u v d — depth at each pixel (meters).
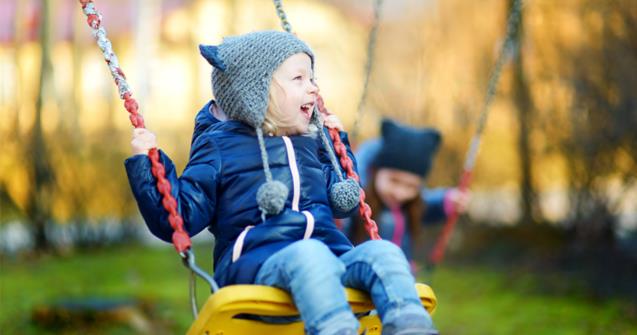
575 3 9.68
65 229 13.61
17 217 13.40
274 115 3.13
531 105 10.40
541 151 11.03
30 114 13.54
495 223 11.91
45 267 11.64
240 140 3.17
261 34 3.15
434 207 6.72
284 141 3.18
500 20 11.20
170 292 9.36
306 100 3.14
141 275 10.86
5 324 7.66
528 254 10.77
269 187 2.96
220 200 3.12
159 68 15.72
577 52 9.44
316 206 3.15
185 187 3.06
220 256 3.09
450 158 12.04
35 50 14.29
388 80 13.07
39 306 7.75
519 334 7.62
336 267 2.78
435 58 12.30
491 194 12.23
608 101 9.23
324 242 3.10
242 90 3.09
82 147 13.66
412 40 12.89
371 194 6.23
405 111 12.89
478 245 11.53
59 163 13.48
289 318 2.97
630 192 10.49
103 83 15.02
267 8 15.23
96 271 11.22
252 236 3.02
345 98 13.70
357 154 6.47
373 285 2.79
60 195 13.50
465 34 12.05
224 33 15.08
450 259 11.44
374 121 13.13
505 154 11.99
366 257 2.83
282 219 3.05
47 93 13.13
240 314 2.95
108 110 14.27
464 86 11.86
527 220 11.40
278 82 3.11
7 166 13.26
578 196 10.23
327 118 3.38
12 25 13.75
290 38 3.16
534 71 10.18
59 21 15.19
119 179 13.87
